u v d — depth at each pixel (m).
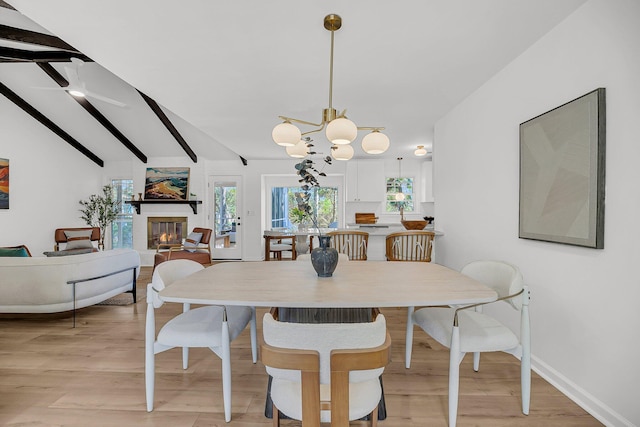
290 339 1.05
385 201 7.03
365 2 1.73
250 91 3.02
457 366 1.58
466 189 3.17
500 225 2.58
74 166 6.53
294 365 1.04
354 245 3.49
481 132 2.87
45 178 5.88
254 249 7.23
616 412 1.59
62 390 1.98
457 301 1.47
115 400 1.88
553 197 1.94
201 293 1.57
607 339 1.63
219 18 1.87
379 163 6.61
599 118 1.62
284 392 1.26
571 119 1.79
